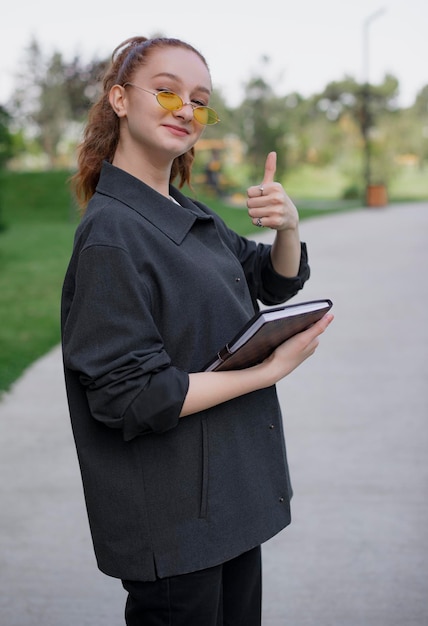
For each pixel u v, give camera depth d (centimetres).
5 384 532
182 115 154
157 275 146
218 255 161
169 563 151
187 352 151
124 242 144
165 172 164
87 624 252
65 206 2394
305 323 154
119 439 151
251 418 161
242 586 175
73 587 275
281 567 286
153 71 154
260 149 3206
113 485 152
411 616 252
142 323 141
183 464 151
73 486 362
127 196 152
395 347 621
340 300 832
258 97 3186
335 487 355
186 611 155
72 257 151
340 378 537
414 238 1501
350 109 4562
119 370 139
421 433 423
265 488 162
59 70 3538
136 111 156
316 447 405
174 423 142
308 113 4741
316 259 1192
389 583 273
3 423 454
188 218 155
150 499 151
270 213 169
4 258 1291
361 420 448
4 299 893
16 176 2697
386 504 336
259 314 141
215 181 2973
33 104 3844
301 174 4728
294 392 506
